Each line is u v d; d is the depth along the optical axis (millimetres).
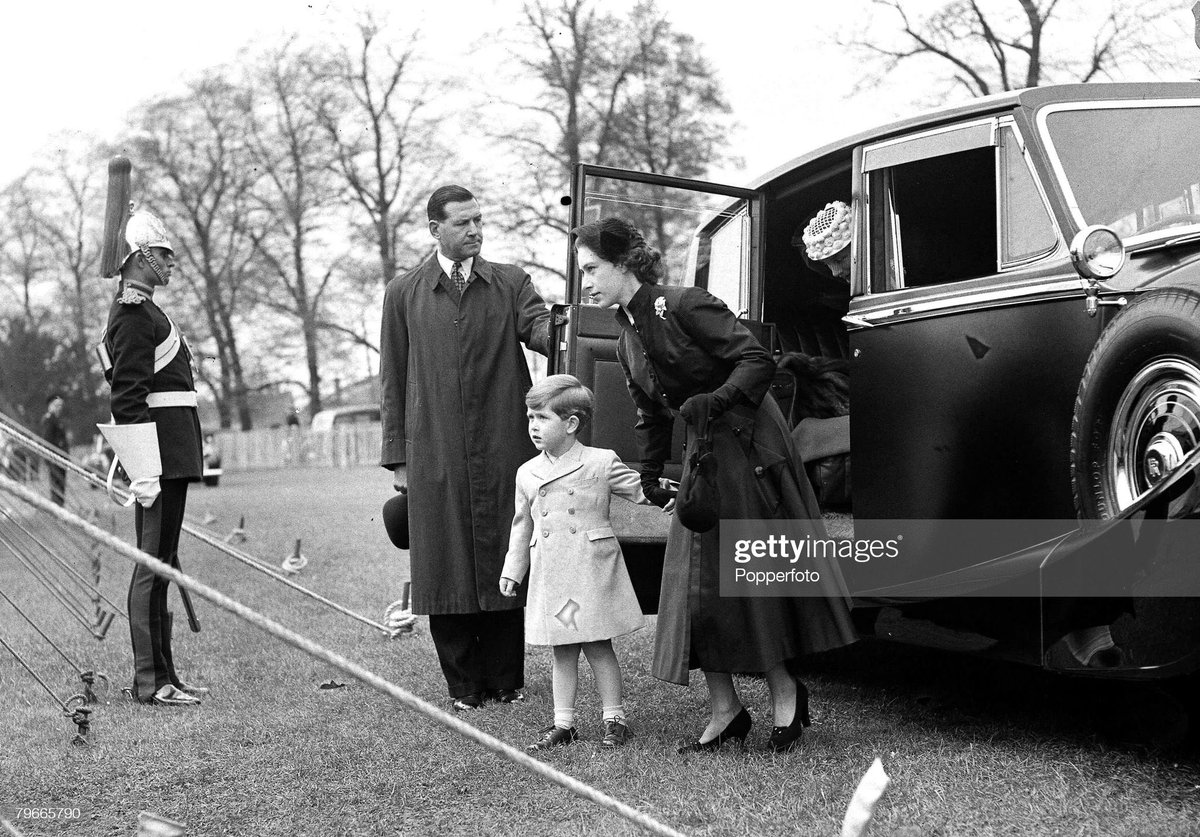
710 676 3934
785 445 3885
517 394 5027
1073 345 3730
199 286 38469
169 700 4965
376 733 4258
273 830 3336
